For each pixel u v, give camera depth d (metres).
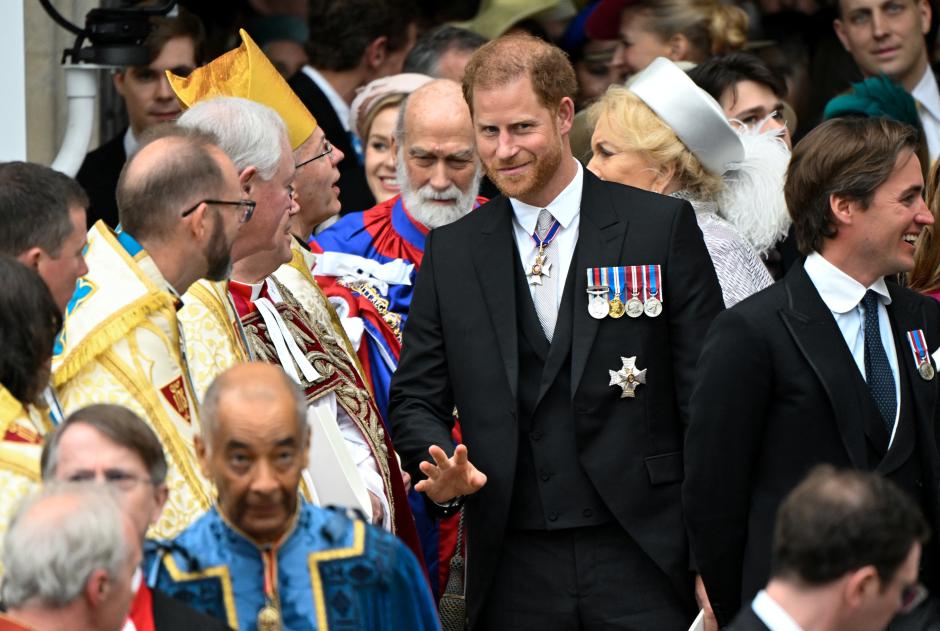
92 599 11.38
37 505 11.51
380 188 25.36
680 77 21.42
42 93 26.00
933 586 16.61
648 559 17.88
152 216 16.03
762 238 22.45
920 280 20.23
